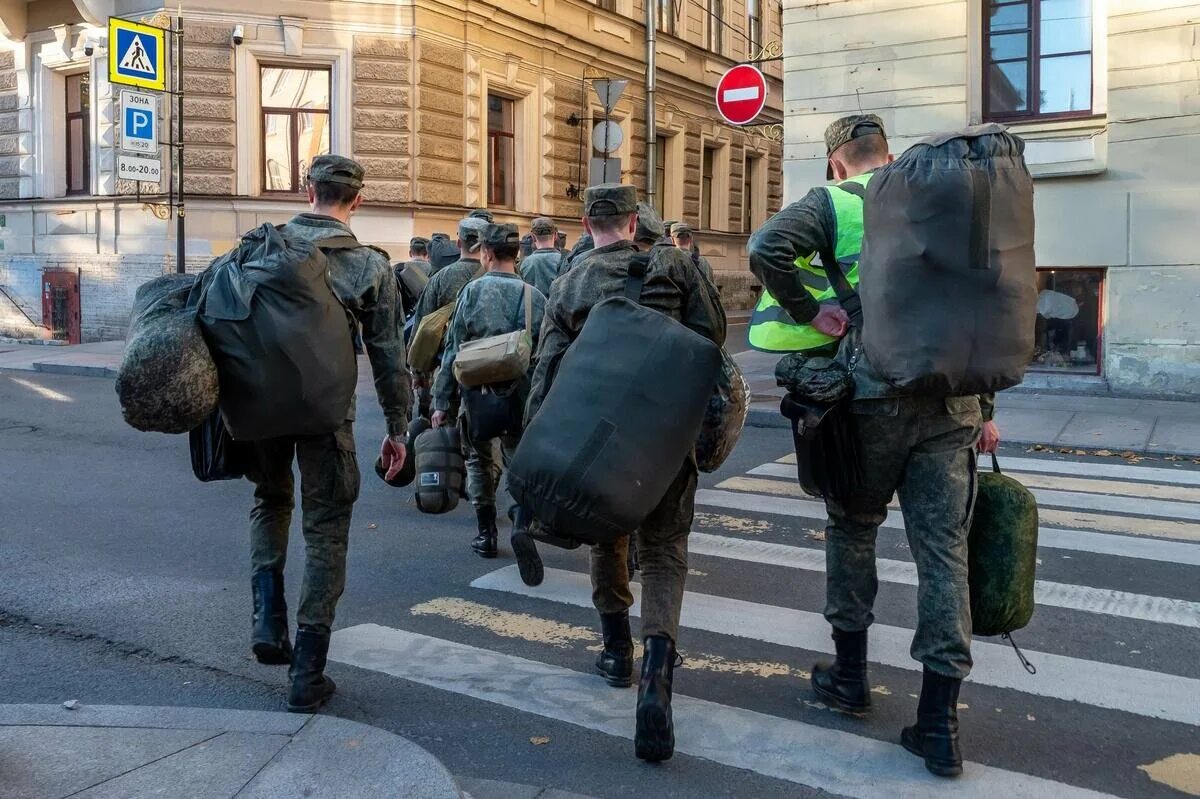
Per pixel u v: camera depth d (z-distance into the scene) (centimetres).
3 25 1797
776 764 325
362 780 293
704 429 338
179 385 315
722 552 577
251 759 304
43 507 674
